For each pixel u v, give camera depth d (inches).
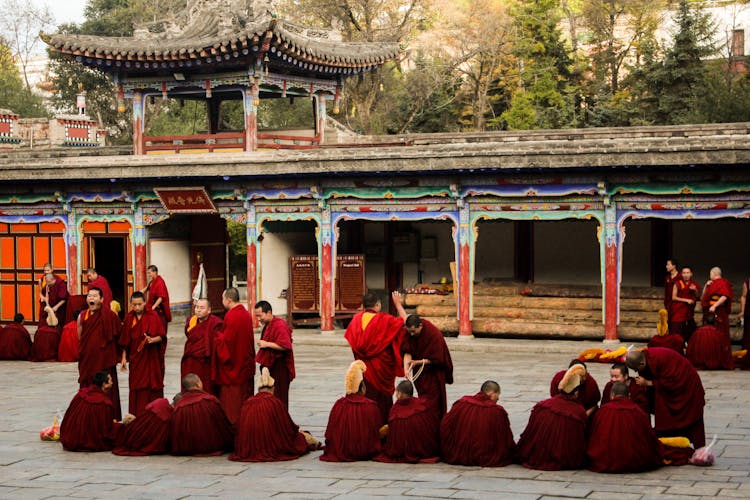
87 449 666.2
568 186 1086.4
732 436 661.9
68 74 2591.0
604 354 991.6
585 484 545.3
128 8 2728.8
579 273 1284.4
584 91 2556.6
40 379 991.6
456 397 819.4
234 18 1252.5
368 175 1160.8
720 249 1222.3
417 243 1370.6
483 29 2406.5
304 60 1293.1
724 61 2353.6
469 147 1115.9
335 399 825.5
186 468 612.4
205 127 2468.0
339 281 1239.5
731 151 985.5
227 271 1478.8
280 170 1184.2
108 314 740.7
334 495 536.7
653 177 1055.0
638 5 2709.2
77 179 1284.4
